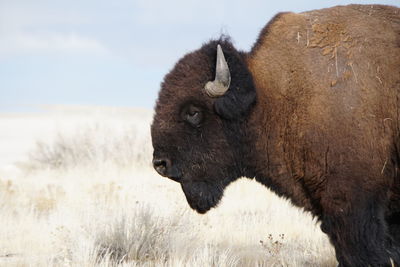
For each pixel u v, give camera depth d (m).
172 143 20.48
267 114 19.92
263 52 20.27
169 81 20.58
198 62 20.34
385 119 18.42
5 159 78.38
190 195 20.97
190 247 25.48
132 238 25.34
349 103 18.47
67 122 128.12
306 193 19.88
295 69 19.48
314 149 18.89
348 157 18.36
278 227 30.50
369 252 18.25
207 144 20.45
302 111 19.14
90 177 48.50
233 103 19.67
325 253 24.94
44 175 51.31
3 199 37.56
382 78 18.52
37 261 24.00
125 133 62.56
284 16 20.70
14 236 28.80
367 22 19.39
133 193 37.75
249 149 20.41
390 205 19.30
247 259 24.38
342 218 18.50
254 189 40.81
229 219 32.00
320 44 19.48
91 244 24.66
